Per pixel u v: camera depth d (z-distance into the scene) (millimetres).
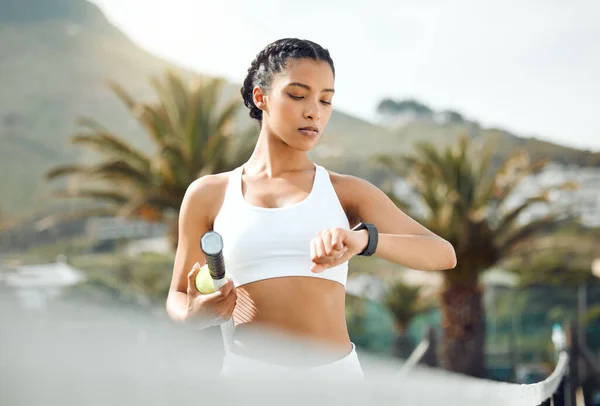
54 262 37719
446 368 19609
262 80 1976
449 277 19594
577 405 7887
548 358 28203
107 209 19734
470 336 19641
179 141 18484
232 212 1923
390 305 23953
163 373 616
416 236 1908
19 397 530
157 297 28969
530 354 28906
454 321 19672
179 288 1996
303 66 1926
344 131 53312
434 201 19328
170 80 18984
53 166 57750
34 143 59125
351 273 26984
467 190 19234
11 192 55406
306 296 1855
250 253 1867
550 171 41688
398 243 1844
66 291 20938
